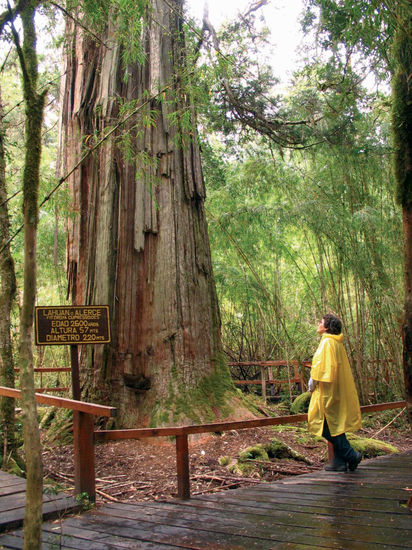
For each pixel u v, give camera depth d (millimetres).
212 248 10500
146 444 5926
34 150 2361
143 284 6582
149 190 5895
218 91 8758
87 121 7027
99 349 6477
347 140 8219
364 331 8508
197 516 3480
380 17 3156
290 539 2953
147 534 3125
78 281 6902
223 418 6352
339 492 3959
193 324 6617
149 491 4469
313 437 6492
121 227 6699
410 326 3393
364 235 8328
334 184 8688
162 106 6809
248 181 9438
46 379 10992
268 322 10016
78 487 3822
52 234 10812
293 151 10023
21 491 3877
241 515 3467
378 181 8469
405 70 3412
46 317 4883
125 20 4270
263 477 4953
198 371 6531
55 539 3014
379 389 8758
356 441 6250
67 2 4066
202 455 5570
